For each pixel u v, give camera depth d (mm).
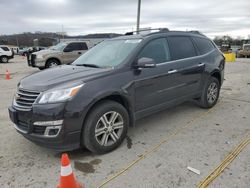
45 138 3018
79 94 3059
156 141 3809
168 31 4598
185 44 4781
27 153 3512
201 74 4957
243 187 2637
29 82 3408
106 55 4164
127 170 3020
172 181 2773
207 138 3875
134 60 3748
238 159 3207
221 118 4793
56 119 2953
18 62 25594
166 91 4219
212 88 5398
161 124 4527
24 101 3201
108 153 3451
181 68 4434
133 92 3664
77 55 13859
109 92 3309
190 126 4398
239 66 15289
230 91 7266
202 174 2889
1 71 15078
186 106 5613
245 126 4352
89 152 3486
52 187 2740
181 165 3094
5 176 2957
